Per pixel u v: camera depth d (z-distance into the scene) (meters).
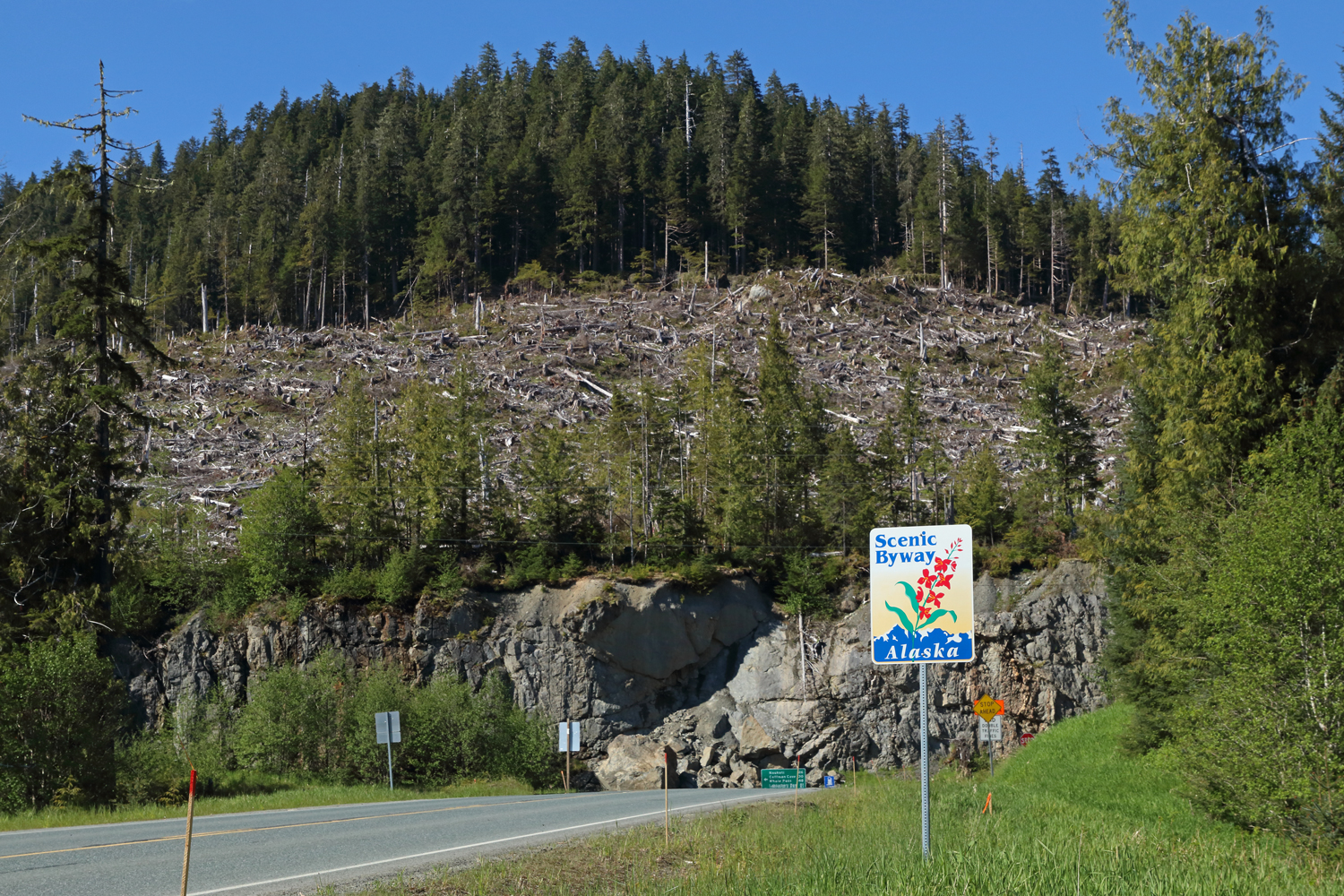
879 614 10.45
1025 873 11.16
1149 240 30.52
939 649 10.25
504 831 18.06
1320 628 16.80
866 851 13.57
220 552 63.72
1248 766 16.70
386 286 159.12
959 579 10.19
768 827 17.81
